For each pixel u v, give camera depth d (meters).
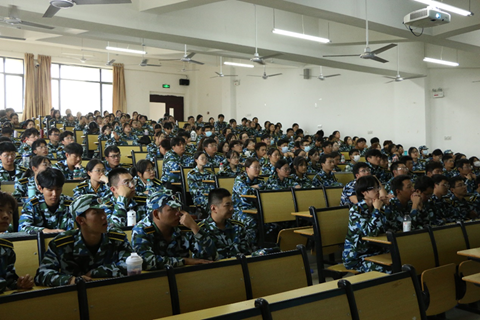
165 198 2.65
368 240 3.36
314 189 5.08
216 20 9.22
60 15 7.43
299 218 4.65
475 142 12.05
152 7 8.05
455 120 12.40
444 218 4.56
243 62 16.58
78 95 16.11
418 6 8.41
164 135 8.77
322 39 8.55
